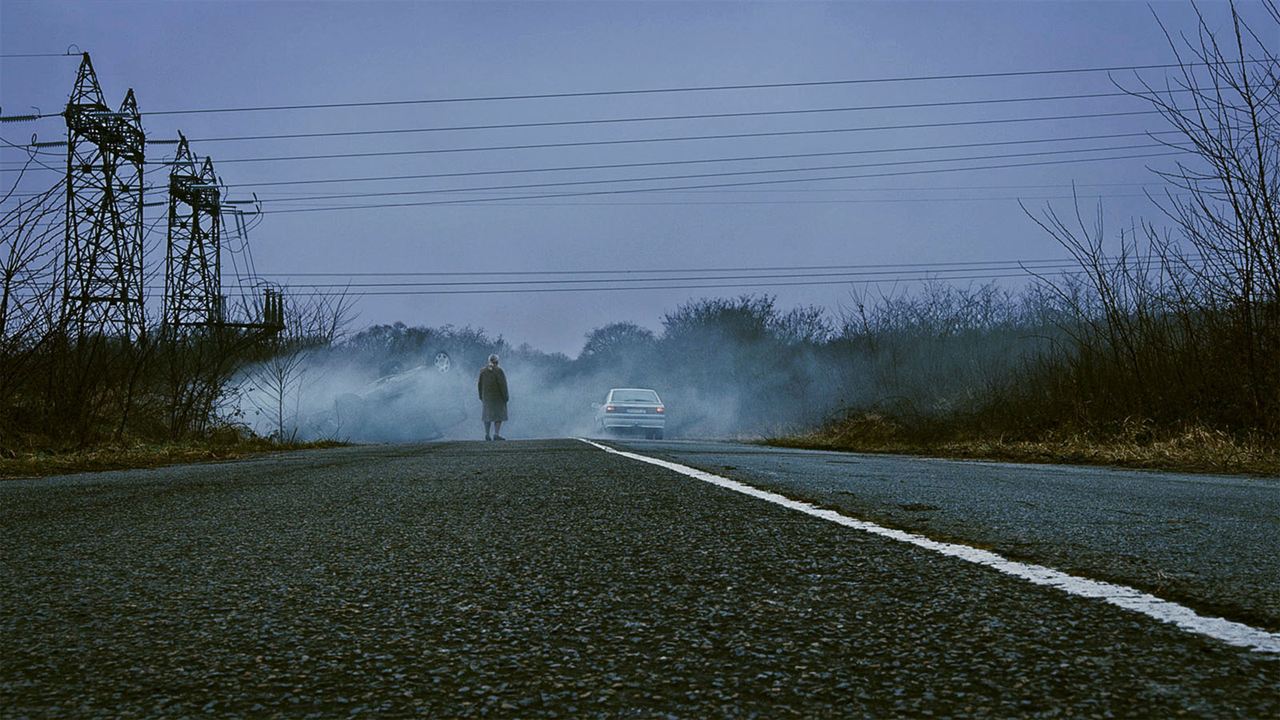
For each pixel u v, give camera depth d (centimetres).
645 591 221
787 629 180
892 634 174
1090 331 1251
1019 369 1483
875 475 588
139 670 158
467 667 158
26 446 983
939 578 229
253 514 397
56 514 409
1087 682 142
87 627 190
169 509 423
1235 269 966
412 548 295
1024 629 175
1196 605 194
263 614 201
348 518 378
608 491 471
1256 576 226
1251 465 778
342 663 161
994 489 482
